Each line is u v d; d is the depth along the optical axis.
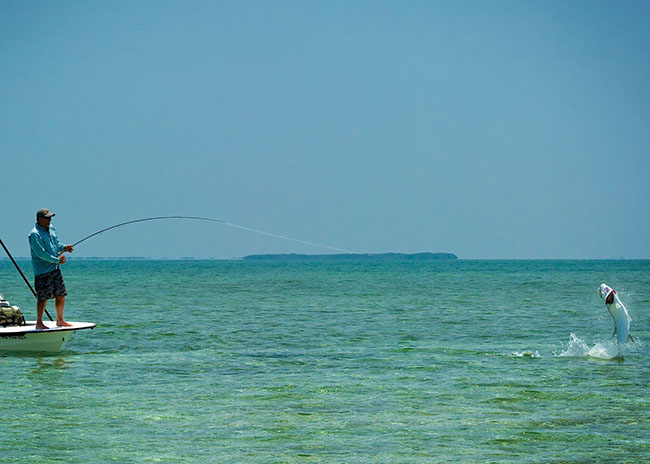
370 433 12.50
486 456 11.24
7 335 20.25
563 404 14.66
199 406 14.42
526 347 23.17
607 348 22.39
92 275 108.06
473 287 66.88
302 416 13.66
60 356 20.84
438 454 11.34
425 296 52.34
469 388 16.28
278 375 17.89
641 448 11.62
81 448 11.58
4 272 124.38
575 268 162.88
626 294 54.03
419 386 16.48
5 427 12.77
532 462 10.95
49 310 37.56
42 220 20.33
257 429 12.71
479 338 25.77
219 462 10.92
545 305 42.50
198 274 115.94
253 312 37.28
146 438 12.14
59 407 14.27
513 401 14.94
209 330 28.22
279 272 132.62
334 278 95.31
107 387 16.27
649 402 14.84
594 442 11.96
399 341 24.88
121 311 37.28
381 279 90.88
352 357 20.97
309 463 10.90
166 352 21.91
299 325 30.47
